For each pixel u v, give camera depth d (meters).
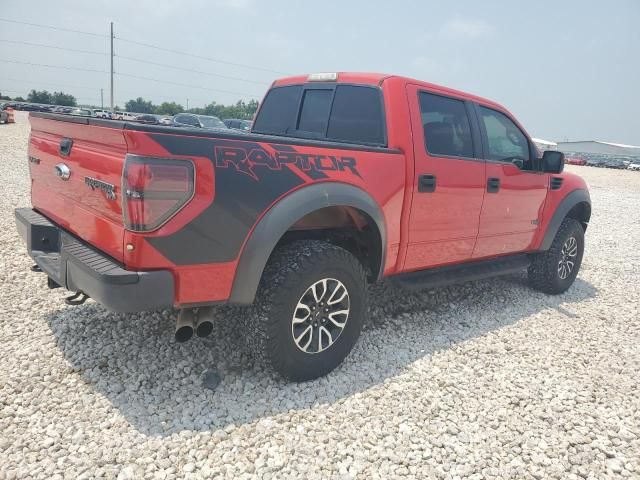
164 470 2.24
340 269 3.00
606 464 2.57
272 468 2.31
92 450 2.33
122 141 2.29
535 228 4.88
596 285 6.00
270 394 2.90
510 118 4.59
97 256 2.58
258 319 2.80
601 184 24.39
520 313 4.71
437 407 2.93
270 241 2.67
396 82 3.59
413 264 3.77
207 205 2.45
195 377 3.01
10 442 2.34
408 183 3.47
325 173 2.91
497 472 2.43
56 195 3.13
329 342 3.11
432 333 4.02
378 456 2.46
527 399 3.12
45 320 3.59
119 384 2.86
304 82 4.30
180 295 2.50
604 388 3.35
